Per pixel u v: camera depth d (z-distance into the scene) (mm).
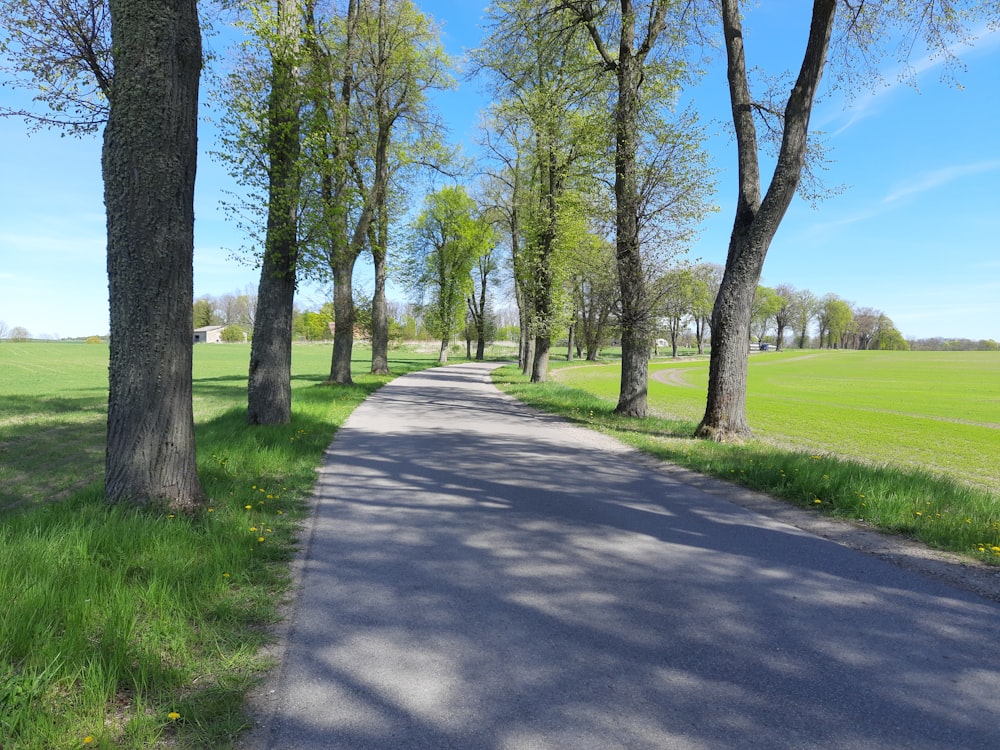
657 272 15008
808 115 10508
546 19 15477
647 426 13438
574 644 3346
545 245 23438
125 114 5152
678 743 2457
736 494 7277
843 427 19078
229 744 2410
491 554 4875
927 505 6379
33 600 3166
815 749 2441
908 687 2955
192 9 5426
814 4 10086
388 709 2676
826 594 4172
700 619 3713
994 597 4188
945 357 98375
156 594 3535
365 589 4102
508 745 2420
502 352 91562
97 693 2605
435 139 23469
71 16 7688
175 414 5422
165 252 5305
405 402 17906
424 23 20828
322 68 11305
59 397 20562
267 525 5367
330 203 11891
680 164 14469
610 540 5312
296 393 17953
